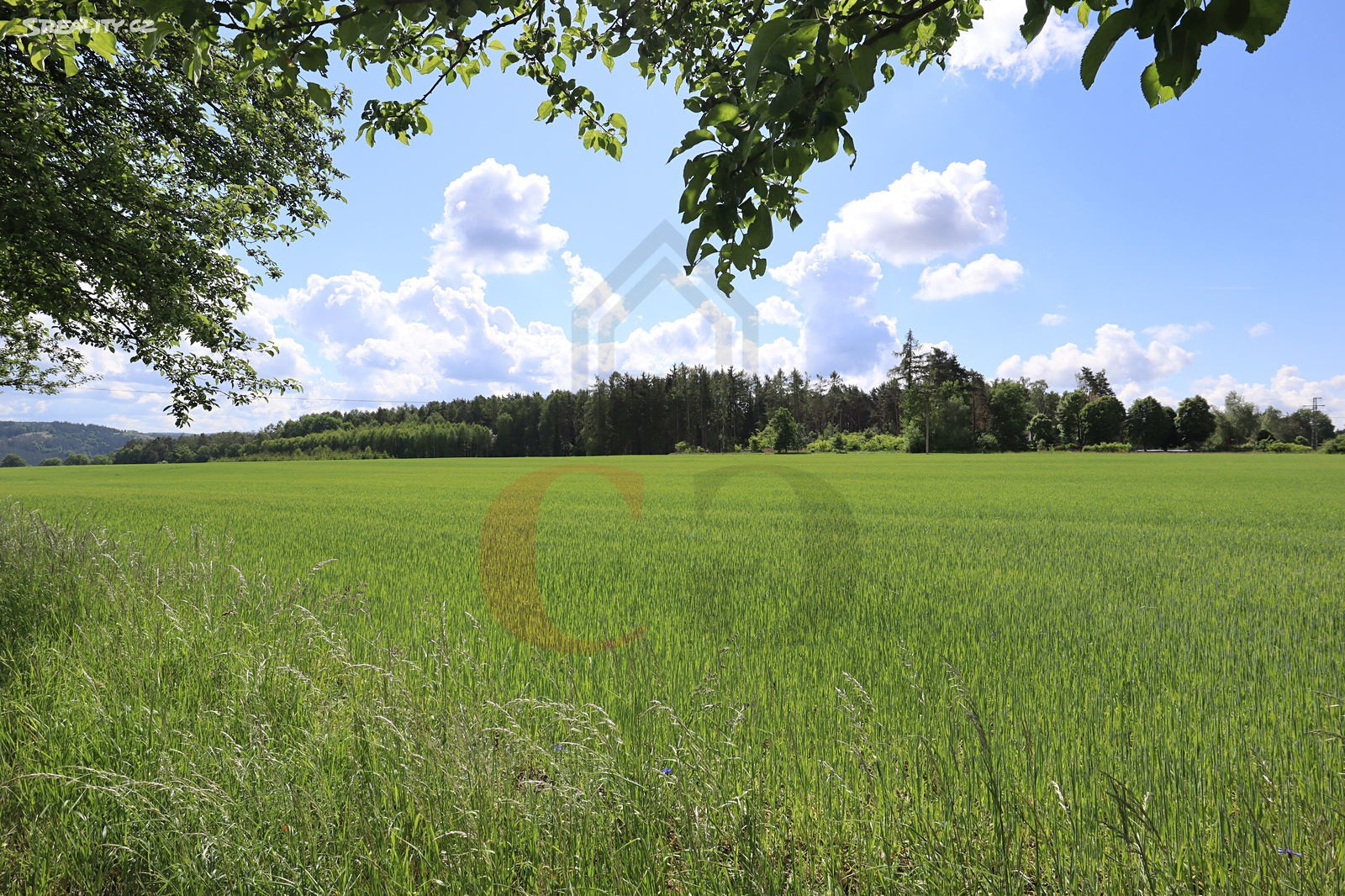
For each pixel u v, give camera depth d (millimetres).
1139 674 4797
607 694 4164
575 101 3775
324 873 2412
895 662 4957
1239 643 5664
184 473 50906
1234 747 3453
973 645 5512
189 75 2604
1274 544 12219
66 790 2994
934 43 3432
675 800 2709
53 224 7719
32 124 7379
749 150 1796
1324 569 9484
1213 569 9445
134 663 4273
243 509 20203
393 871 2457
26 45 2744
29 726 3609
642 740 3377
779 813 2732
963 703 3602
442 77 3627
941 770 2992
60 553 6891
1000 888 2211
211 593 5828
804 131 1835
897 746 3328
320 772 2883
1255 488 28859
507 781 2844
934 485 30484
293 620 5102
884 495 24922
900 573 9047
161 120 9516
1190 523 15906
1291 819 2609
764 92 1874
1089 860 2443
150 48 2414
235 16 2428
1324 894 2182
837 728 3654
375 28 2252
